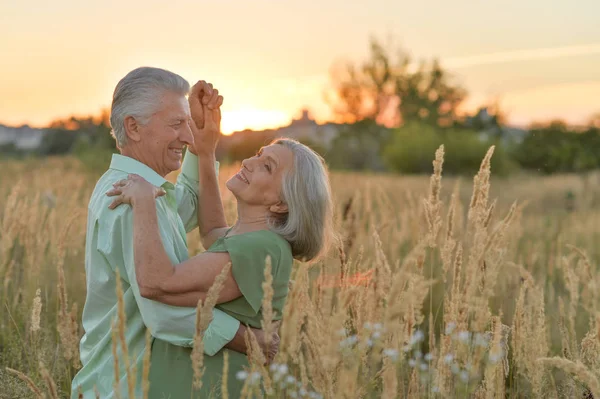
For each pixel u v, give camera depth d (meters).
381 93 48.06
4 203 6.20
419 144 40.69
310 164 2.66
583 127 42.28
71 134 29.97
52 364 3.48
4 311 4.14
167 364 2.52
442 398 2.49
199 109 3.05
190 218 3.12
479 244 2.50
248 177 2.66
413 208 5.35
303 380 2.22
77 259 4.94
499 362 2.50
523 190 17.34
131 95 2.67
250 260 2.49
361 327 2.35
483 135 44.75
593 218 8.51
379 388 2.60
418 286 1.85
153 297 2.42
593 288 3.01
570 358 2.96
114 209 2.54
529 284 2.92
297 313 1.97
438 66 47.50
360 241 4.88
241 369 2.56
